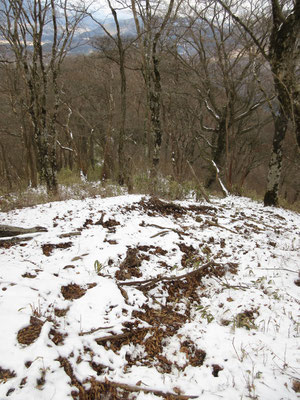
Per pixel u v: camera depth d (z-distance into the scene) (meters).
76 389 2.15
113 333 2.74
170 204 7.16
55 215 5.74
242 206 9.13
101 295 3.22
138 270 4.01
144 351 2.74
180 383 2.39
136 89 19.83
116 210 6.20
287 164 19.00
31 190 10.44
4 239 4.38
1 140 15.98
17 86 14.09
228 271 4.43
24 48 10.40
